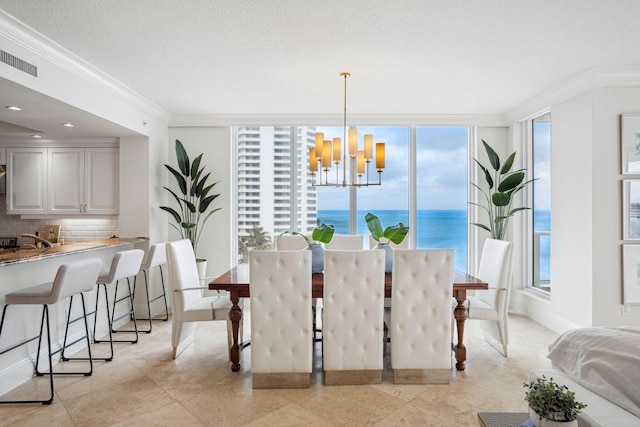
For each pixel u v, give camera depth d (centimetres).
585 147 357
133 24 254
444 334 273
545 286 454
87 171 457
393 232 320
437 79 362
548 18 249
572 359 181
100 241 400
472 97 420
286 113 482
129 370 299
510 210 487
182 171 463
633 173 347
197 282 363
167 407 243
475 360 319
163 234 483
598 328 188
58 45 281
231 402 249
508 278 325
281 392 262
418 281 270
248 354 334
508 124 494
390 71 342
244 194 525
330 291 266
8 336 264
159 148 473
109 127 396
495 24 257
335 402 249
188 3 230
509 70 340
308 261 264
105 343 362
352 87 386
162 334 390
